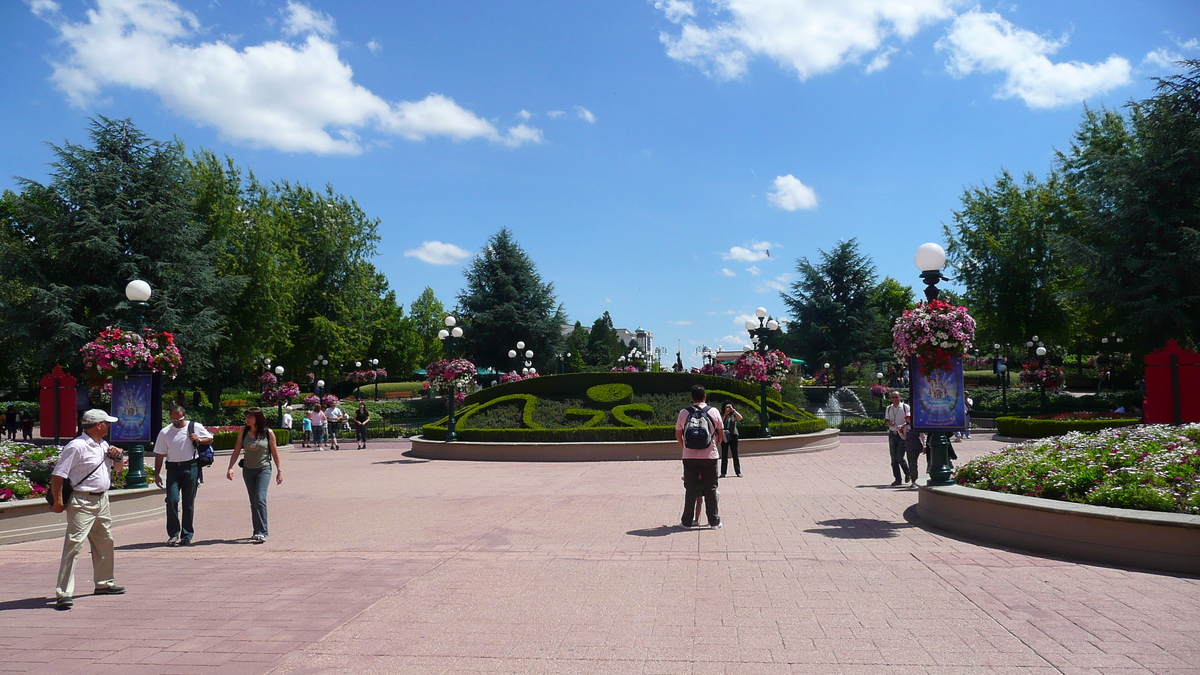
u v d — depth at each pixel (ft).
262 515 30.07
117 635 17.54
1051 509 24.72
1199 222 98.73
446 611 18.98
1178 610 18.10
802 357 210.79
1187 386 57.06
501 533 30.12
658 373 80.12
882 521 31.65
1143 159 102.27
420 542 28.63
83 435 21.77
